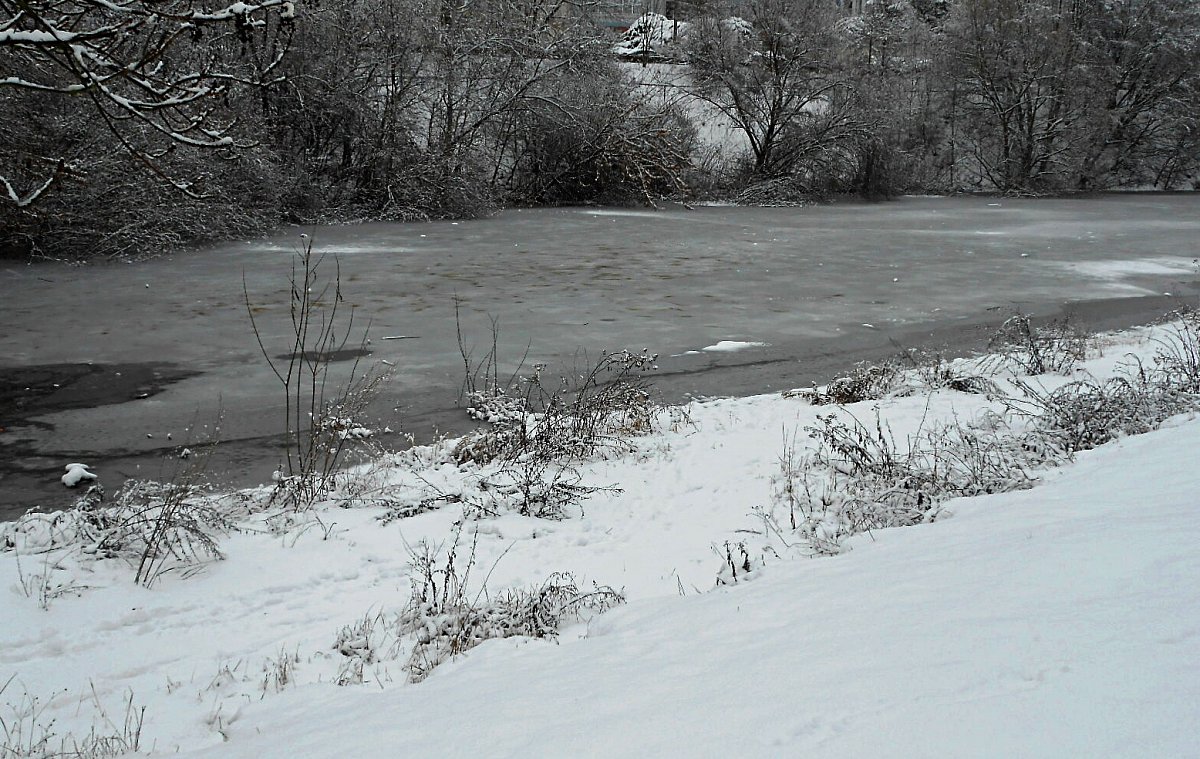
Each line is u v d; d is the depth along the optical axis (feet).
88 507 23.65
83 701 15.17
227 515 24.22
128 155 71.51
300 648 16.98
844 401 36.60
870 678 10.39
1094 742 7.89
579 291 64.13
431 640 16.92
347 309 56.80
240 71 82.38
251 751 12.23
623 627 16.03
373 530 23.41
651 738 9.89
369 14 110.83
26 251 73.67
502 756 10.22
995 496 21.93
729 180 150.51
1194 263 78.79
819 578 16.39
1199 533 14.07
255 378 40.98
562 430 31.37
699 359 46.14
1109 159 187.83
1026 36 170.71
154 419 35.09
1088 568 13.38
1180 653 9.40
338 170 114.83
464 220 114.62
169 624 18.15
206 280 66.23
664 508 25.18
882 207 142.20
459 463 29.91
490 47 123.95
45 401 37.35
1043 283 69.15
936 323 54.85
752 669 11.68
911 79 174.40
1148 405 29.50
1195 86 183.62
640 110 141.90
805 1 149.48
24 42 19.52
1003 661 10.09
